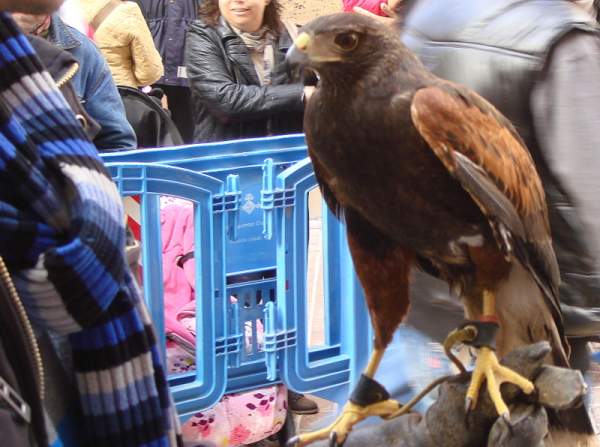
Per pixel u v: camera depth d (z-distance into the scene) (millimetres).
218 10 3877
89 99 2971
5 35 1383
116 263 1365
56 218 1318
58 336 1492
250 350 2805
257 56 3883
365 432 1381
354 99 1364
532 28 1711
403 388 2037
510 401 1293
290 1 6012
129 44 4438
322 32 1332
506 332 1521
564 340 1615
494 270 1455
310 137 1443
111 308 1467
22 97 1374
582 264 1736
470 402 1271
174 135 3537
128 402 1489
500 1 1763
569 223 1725
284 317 2773
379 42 1358
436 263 1529
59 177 1354
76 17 3627
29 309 1333
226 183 2641
